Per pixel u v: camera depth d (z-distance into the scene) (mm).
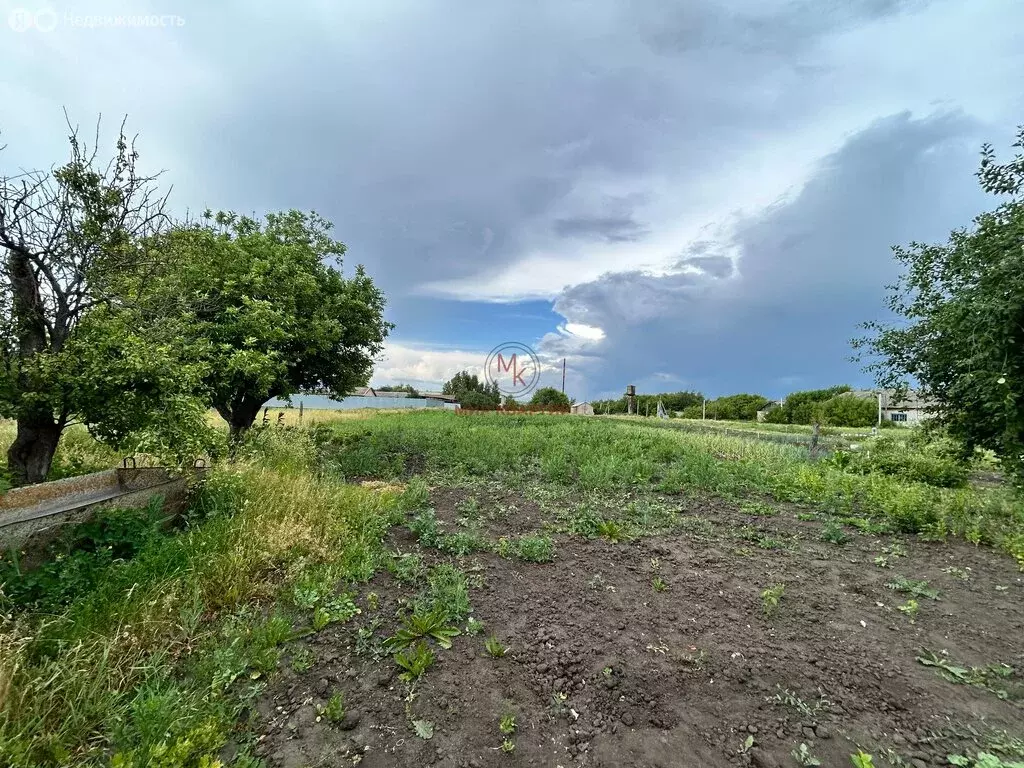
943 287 7000
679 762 2207
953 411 7168
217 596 3422
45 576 3178
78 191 4742
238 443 7844
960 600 3869
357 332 11406
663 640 3188
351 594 3666
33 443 4711
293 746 2262
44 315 4512
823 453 11156
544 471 8484
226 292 8203
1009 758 2230
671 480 7699
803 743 2318
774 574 4332
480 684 2723
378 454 9836
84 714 2230
